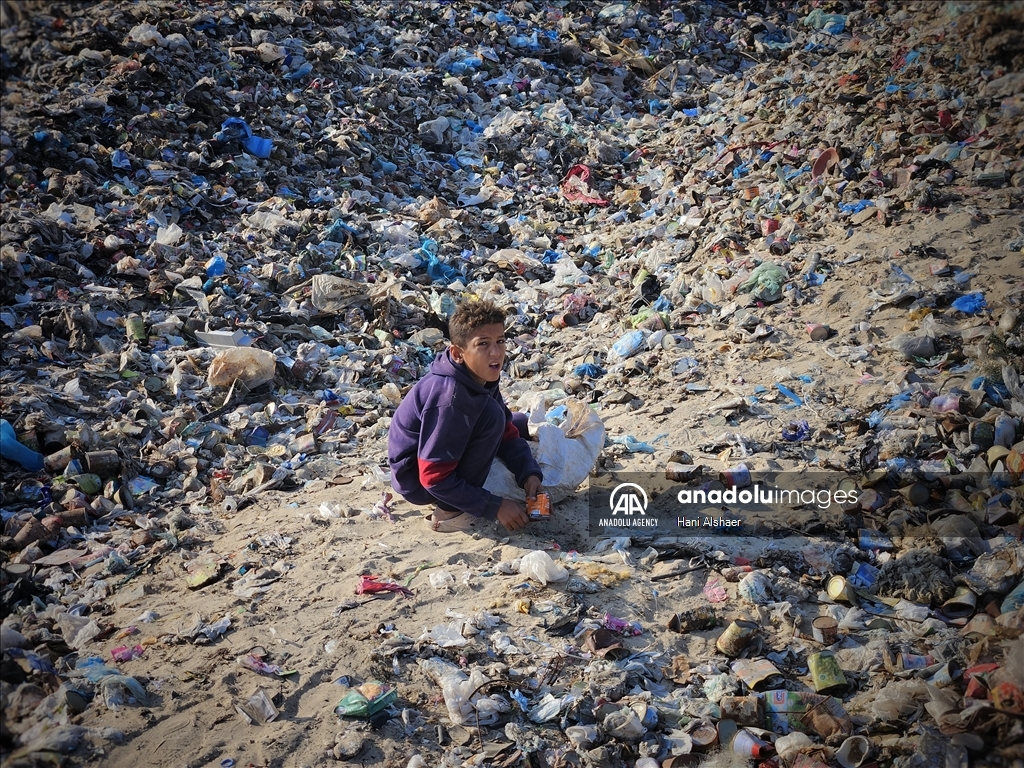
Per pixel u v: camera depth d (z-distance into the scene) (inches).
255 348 230.8
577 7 531.8
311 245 293.3
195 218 301.7
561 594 145.6
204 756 116.3
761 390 210.5
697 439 194.9
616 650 132.8
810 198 299.1
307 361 242.1
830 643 135.4
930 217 265.6
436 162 379.2
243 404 222.5
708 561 154.6
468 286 295.0
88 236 274.8
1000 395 188.9
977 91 335.3
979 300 221.9
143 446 202.2
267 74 390.3
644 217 344.8
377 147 368.8
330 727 121.0
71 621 142.4
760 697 124.7
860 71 390.6
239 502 182.1
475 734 120.4
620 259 313.1
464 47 464.4
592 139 410.0
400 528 169.6
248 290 267.0
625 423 207.6
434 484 154.6
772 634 138.7
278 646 136.3
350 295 267.6
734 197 324.8
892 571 146.9
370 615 142.6
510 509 159.2
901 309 229.3
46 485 183.5
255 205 314.0
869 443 182.4
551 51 483.5
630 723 119.8
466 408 151.4
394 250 301.3
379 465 195.0
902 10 470.3
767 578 147.7
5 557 164.1
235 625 141.5
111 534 172.1
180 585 154.6
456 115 410.6
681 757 116.8
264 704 124.1
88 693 126.1
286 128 362.0
